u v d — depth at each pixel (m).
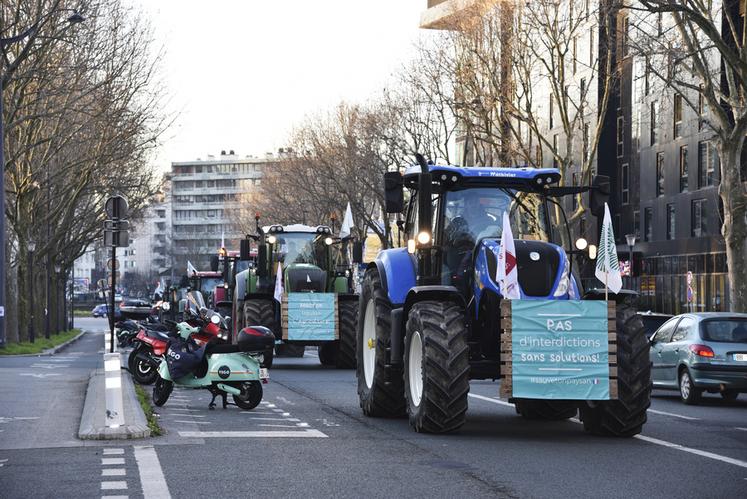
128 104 67.50
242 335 23.73
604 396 18.20
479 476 14.15
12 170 69.12
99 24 62.91
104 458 15.75
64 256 106.88
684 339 30.42
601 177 20.44
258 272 41.75
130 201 86.06
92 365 44.97
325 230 43.28
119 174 82.00
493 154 75.31
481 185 20.50
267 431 19.31
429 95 72.31
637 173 91.69
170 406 24.55
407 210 22.41
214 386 23.72
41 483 13.56
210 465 15.05
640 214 90.88
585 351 18.23
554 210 20.61
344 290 42.84
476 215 20.36
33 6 55.56
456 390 18.34
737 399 32.47
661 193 87.19
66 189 76.00
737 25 68.62
